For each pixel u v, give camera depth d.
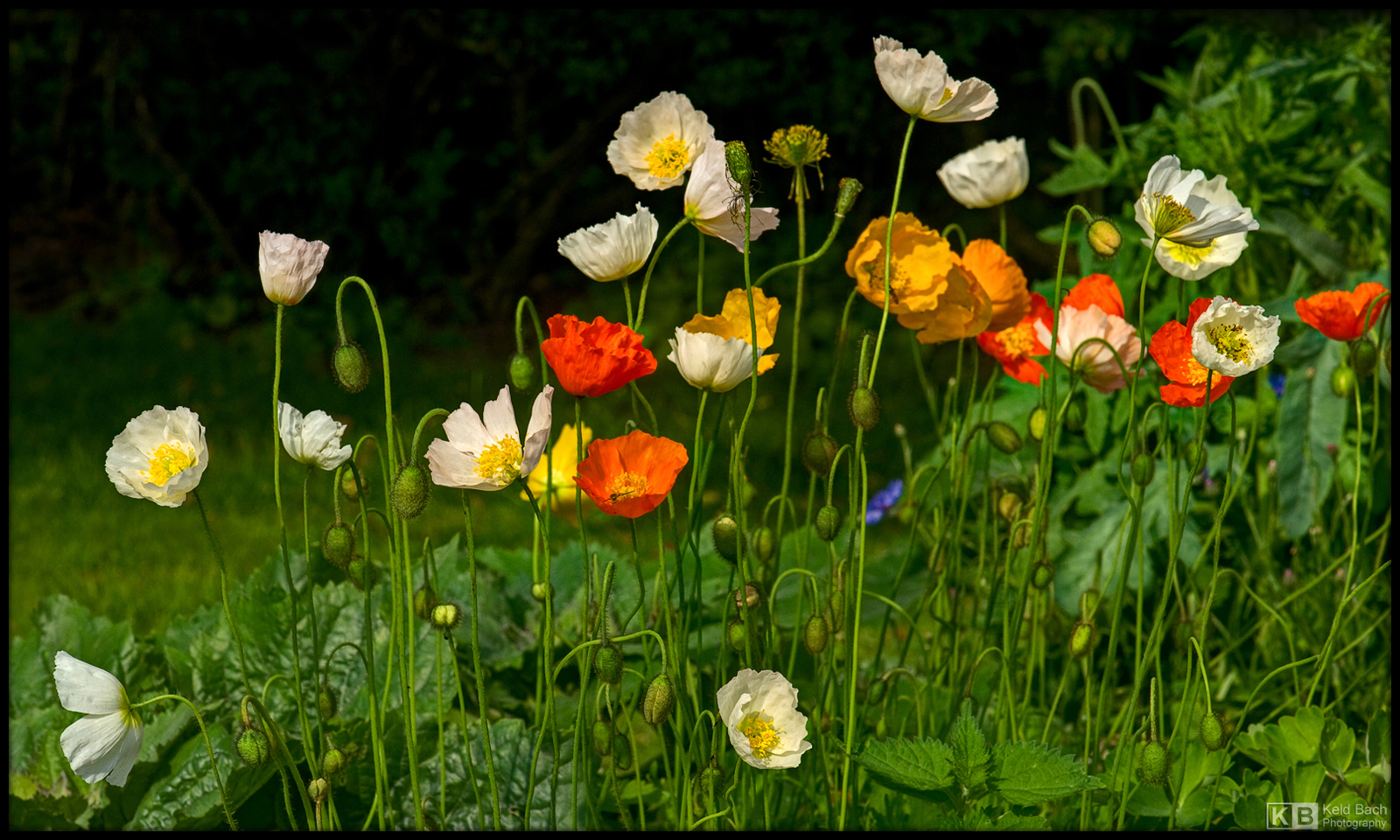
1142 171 2.70
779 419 4.95
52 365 5.67
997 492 1.77
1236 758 1.88
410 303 6.54
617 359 1.35
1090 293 1.76
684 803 1.52
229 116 6.40
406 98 6.51
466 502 1.37
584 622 1.46
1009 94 5.90
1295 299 2.36
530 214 6.61
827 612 1.59
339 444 1.38
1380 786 1.64
